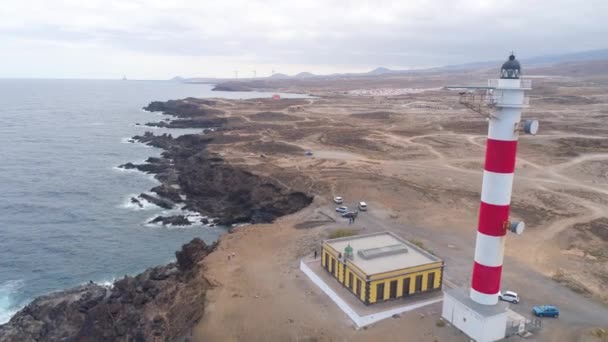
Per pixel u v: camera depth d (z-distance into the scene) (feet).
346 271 141.79
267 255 178.40
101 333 155.33
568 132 408.67
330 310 134.82
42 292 194.39
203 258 183.73
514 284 147.95
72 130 607.37
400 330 122.83
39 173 376.07
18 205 296.92
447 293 126.41
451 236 193.16
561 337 117.91
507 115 103.71
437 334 120.47
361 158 341.41
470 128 456.86
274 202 264.72
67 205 297.53
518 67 101.40
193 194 304.30
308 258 170.50
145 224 264.72
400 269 135.03
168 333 141.18
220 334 127.24
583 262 164.96
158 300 161.99
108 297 177.88
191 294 155.53
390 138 416.26
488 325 114.21
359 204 230.89
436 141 396.16
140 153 457.27
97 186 339.98
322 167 311.47
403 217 217.77
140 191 327.26
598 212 216.54
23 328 164.45
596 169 289.74
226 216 269.44
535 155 330.13
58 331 163.84
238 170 309.63
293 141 421.18
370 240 159.22
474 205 231.30
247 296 145.28
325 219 217.36
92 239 245.04
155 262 219.61
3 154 446.19
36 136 554.05
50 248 234.58
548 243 182.60
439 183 268.41
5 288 197.47
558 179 273.13
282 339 122.42
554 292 142.72
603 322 125.39
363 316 125.90
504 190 109.09
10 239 244.42
